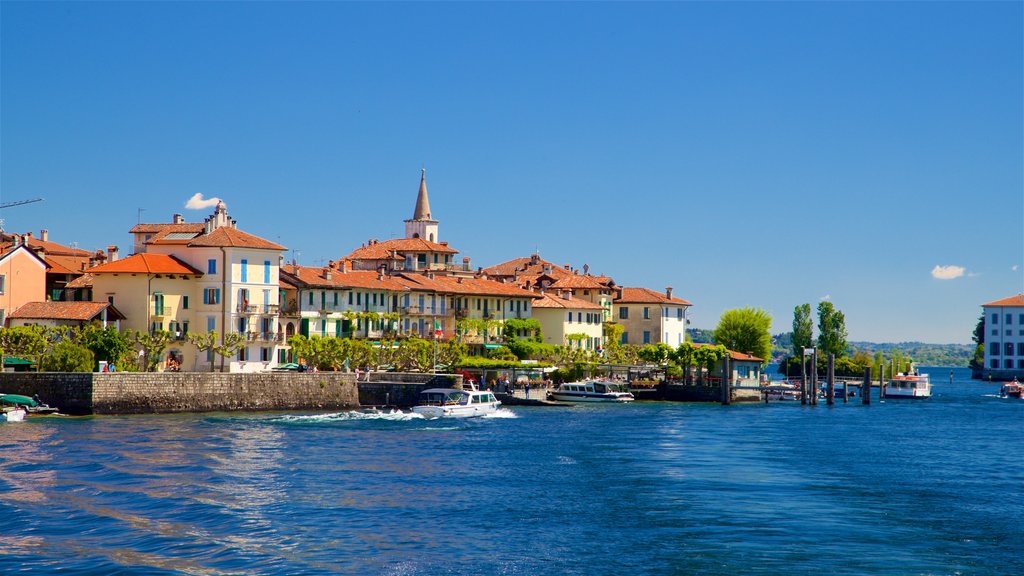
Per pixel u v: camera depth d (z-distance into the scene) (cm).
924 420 14800
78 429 10438
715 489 7825
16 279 14100
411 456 9244
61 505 6944
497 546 6069
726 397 17325
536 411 14662
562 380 17725
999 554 6031
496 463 8950
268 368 14738
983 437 12144
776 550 6034
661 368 19175
